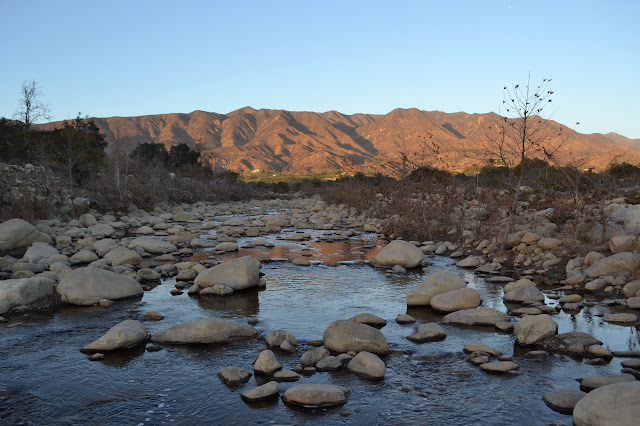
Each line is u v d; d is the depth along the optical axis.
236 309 10.23
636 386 5.20
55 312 9.94
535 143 15.05
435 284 10.67
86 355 7.67
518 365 7.16
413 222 21.28
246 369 7.10
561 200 17.97
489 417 5.68
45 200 24.31
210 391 6.39
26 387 6.54
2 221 20.23
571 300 10.20
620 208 15.91
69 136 29.48
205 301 10.87
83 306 10.35
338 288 12.07
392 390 6.39
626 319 8.95
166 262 15.26
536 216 17.58
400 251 14.58
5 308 9.70
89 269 11.06
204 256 16.39
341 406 5.98
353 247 18.50
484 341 8.25
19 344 8.11
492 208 18.52
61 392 6.38
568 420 5.59
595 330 8.57
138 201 32.00
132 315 9.77
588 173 19.91
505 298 10.67
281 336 8.11
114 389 6.47
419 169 25.69
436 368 7.11
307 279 13.05
